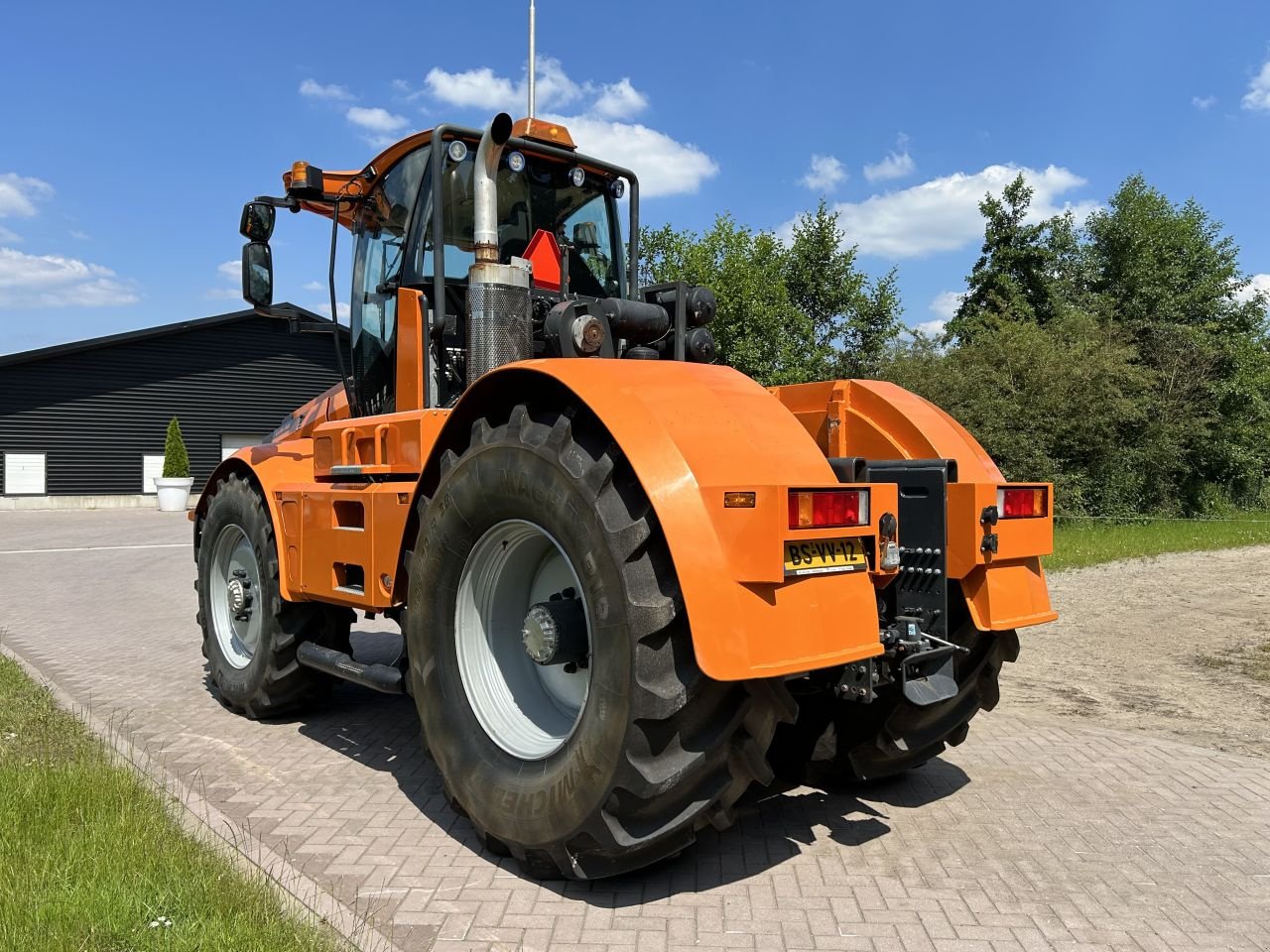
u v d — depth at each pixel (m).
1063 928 2.71
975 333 21.36
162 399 27.02
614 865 2.76
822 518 2.60
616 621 2.60
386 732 4.80
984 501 3.40
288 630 4.68
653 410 2.71
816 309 35.97
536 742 3.10
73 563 13.20
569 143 4.64
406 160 4.42
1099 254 29.30
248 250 4.87
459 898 2.86
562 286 4.50
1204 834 3.43
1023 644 7.28
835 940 2.62
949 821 3.56
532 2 4.79
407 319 4.21
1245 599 9.60
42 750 4.06
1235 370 25.41
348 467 4.09
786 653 2.54
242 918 2.56
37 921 2.51
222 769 4.17
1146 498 21.28
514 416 3.03
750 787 3.97
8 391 24.88
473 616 3.29
